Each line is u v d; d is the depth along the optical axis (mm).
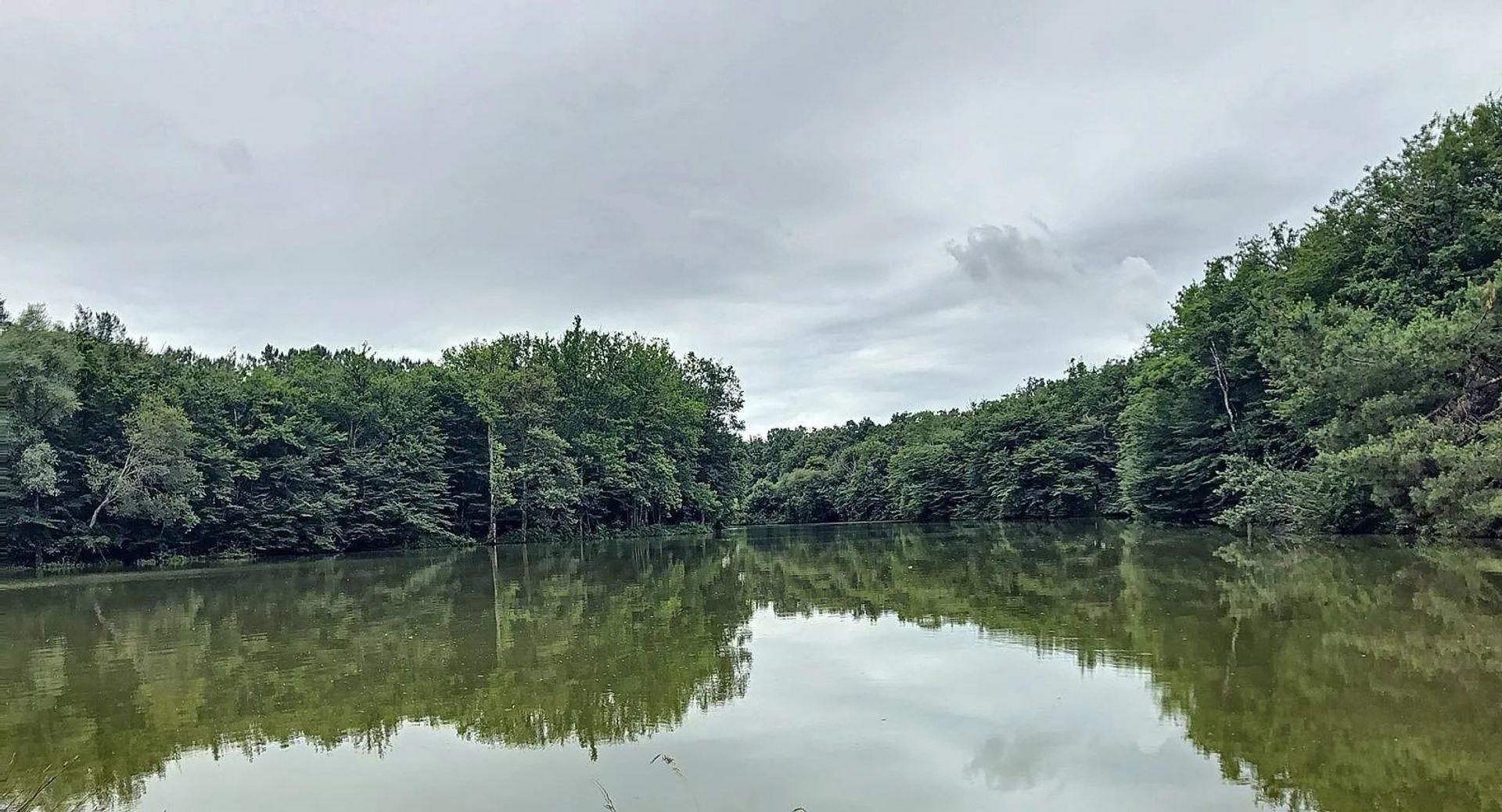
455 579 32438
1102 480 71312
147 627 21453
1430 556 24172
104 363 46844
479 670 14969
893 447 109938
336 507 51688
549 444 59906
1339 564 23828
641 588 27297
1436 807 7680
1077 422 74188
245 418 52562
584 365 67188
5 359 39750
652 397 70688
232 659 16688
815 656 15156
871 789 8664
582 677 14109
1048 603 19953
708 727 11031
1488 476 23094
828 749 9930
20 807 9062
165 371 51344
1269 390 35812
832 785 8812
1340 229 39375
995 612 19062
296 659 16469
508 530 62719
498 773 9594
